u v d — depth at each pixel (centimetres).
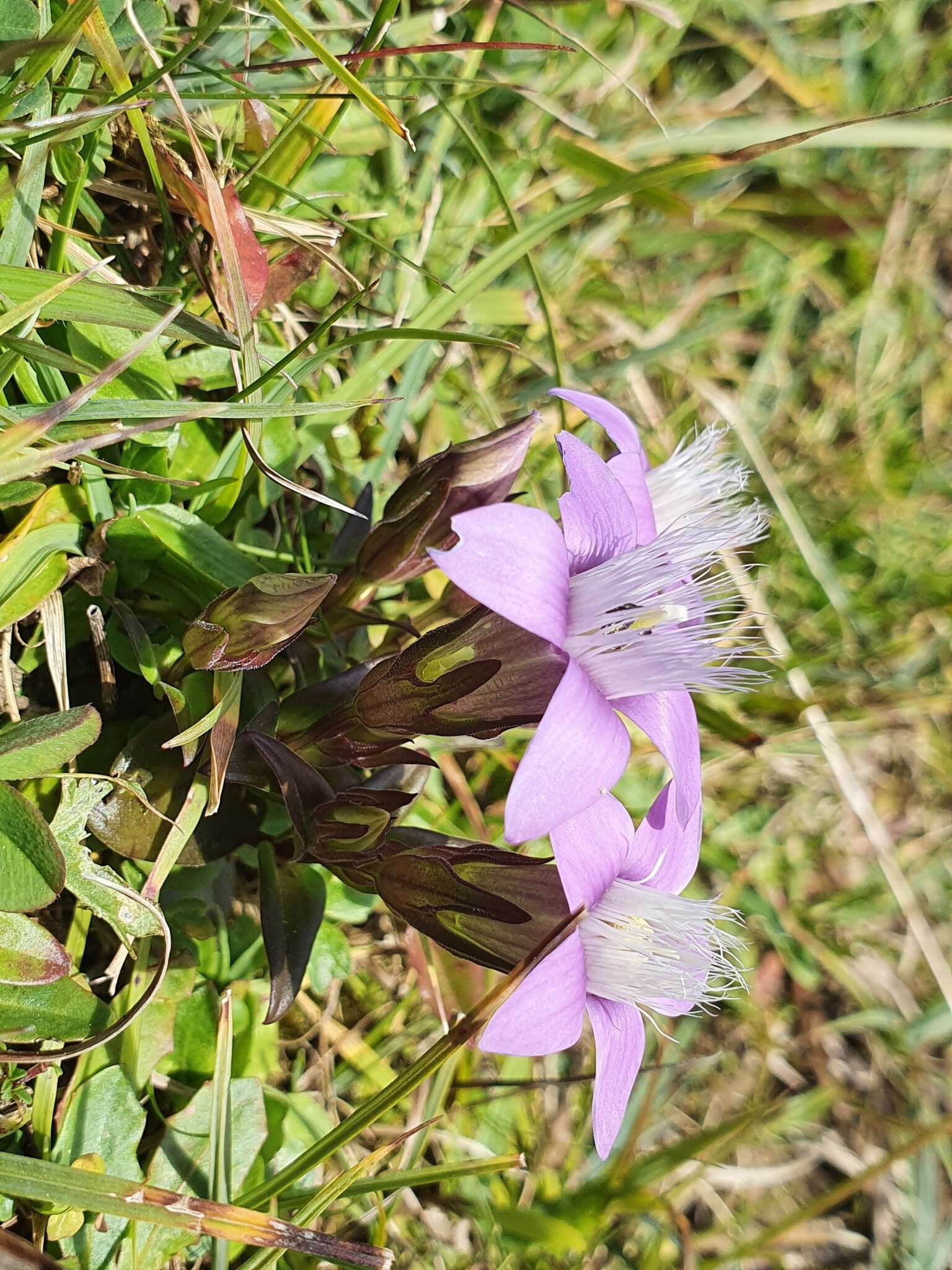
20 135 10
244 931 13
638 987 11
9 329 10
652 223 18
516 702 10
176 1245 11
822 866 19
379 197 15
